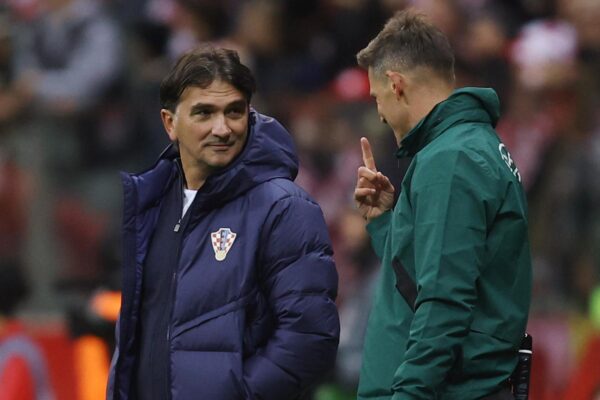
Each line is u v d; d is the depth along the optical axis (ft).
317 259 54.49
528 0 119.55
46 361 94.58
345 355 91.66
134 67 125.29
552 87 109.60
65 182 120.16
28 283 108.99
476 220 49.62
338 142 111.34
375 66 53.72
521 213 51.06
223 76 53.98
